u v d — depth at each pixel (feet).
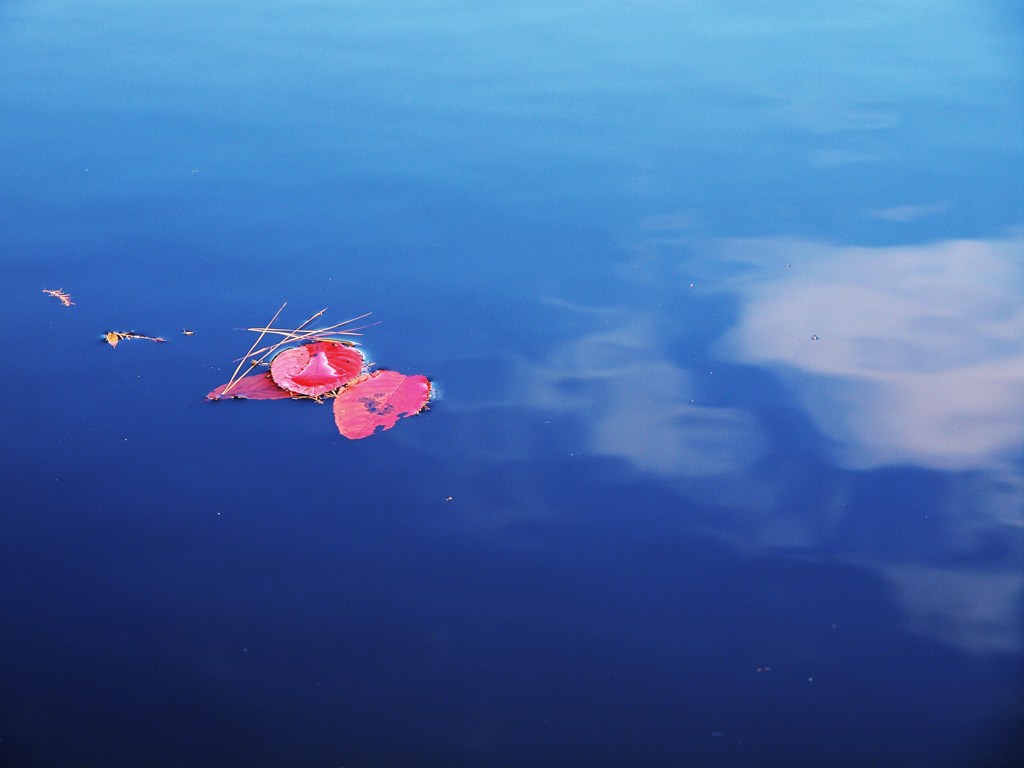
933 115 8.20
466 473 6.86
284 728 6.40
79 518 6.77
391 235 7.65
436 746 6.37
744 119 8.21
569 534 6.73
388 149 8.09
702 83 8.45
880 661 6.49
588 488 6.82
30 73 8.63
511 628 6.56
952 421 6.96
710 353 7.18
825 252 7.53
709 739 6.38
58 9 9.21
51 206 7.80
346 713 6.42
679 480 6.84
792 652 6.51
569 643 6.53
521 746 6.37
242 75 8.59
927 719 6.40
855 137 8.09
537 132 8.17
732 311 7.32
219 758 6.36
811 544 6.70
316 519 6.76
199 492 6.82
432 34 8.90
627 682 6.47
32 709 6.43
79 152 8.09
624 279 7.45
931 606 6.57
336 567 6.67
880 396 7.03
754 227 7.65
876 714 6.41
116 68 8.66
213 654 6.52
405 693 6.45
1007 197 7.73
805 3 9.13
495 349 7.20
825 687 6.46
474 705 6.43
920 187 7.80
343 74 8.58
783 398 7.04
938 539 6.70
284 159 8.04
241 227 7.69
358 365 7.13
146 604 6.60
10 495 6.81
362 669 6.49
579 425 6.97
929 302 7.32
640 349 7.20
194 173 7.97
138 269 7.51
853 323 7.26
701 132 8.14
